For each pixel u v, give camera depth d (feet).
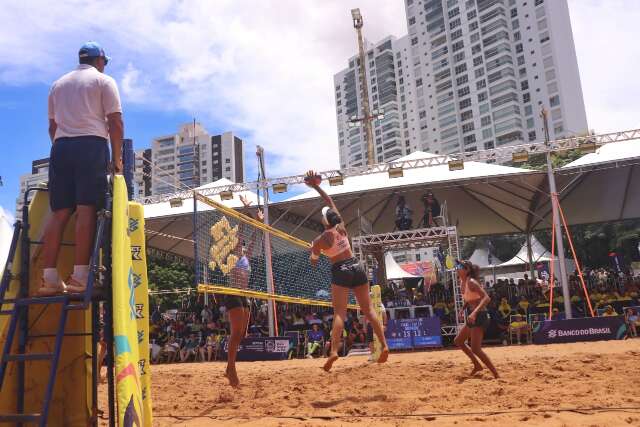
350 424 11.39
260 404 14.61
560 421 10.78
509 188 61.46
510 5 275.80
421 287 86.69
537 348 35.12
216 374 26.84
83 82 10.66
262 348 45.01
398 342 46.55
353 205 63.72
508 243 165.99
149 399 10.78
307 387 17.79
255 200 59.36
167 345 50.88
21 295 10.37
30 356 8.64
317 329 48.49
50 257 10.12
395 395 15.26
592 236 129.18
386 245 63.93
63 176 10.44
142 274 11.37
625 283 60.64
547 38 261.65
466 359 28.04
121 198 9.45
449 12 297.94
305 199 57.11
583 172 51.70
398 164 53.06
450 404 13.44
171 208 60.54
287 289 41.45
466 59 289.12
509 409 12.45
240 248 20.43
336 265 15.93
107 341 9.80
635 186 59.98
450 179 53.98
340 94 407.23
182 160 406.21
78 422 11.21
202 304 69.41
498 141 272.10
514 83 270.26
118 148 10.55
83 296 9.01
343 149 398.83
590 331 40.09
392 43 367.66
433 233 52.75
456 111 291.17
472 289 19.98
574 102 255.09
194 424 12.22
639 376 16.94
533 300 54.85
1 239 20.77
